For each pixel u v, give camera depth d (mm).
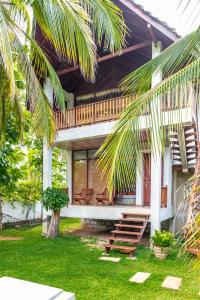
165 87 3748
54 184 17062
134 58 11773
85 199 12164
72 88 13695
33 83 5676
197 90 4035
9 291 1630
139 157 3572
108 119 9656
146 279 5902
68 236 10586
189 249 3041
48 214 11070
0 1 5434
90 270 6484
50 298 1562
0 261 7254
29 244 9281
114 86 12539
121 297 5000
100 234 11141
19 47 5484
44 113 5945
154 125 3643
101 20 5434
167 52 4391
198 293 5199
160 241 7539
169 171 10117
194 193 2998
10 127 8617
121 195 11969
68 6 5258
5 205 13508
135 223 9375
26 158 15172
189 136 8852
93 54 5742
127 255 7832
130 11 8500
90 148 12836
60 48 5914
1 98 6051
